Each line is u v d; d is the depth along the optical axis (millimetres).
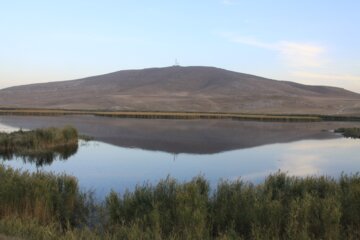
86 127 56969
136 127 58156
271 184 14367
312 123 77250
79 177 21234
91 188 18266
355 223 10461
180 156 29812
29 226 9844
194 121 74688
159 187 12539
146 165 25578
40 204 11648
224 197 12078
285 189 13969
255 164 26469
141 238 9461
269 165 26156
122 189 18125
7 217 10547
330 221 9758
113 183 19656
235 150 33906
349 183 13977
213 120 79000
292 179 15078
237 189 13195
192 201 11406
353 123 79125
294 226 9672
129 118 82062
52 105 187625
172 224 10484
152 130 53219
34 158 27781
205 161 27516
